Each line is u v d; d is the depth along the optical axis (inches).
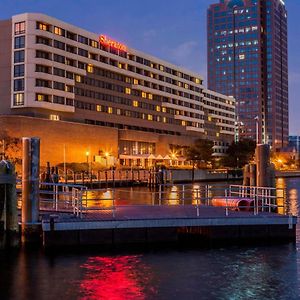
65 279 732.0
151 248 930.1
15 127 3833.7
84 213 1021.2
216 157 6604.3
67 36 4557.1
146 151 5693.9
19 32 4197.8
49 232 896.3
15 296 654.5
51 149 4148.6
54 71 4343.0
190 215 1003.3
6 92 4229.8
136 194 2655.0
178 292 669.3
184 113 6584.6
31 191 942.4
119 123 5319.9
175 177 4252.0
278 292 671.1
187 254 889.5
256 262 837.2
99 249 909.8
